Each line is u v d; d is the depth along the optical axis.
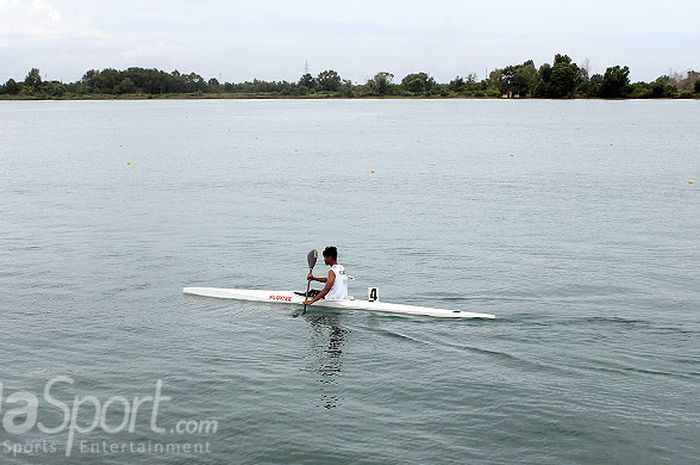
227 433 12.63
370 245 26.08
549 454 11.91
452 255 24.56
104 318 18.12
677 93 180.25
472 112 139.25
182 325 17.69
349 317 18.28
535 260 23.83
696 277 21.70
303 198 36.66
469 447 12.14
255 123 108.38
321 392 14.11
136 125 102.75
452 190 39.38
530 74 195.38
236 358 15.73
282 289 20.84
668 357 15.55
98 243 26.27
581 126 93.69
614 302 19.31
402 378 14.70
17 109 165.88
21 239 26.94
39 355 15.79
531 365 15.23
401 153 60.81
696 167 48.81
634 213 32.06
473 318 18.09
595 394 13.85
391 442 12.30
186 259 24.03
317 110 159.50
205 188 40.16
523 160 54.41
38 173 47.19
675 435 12.36
